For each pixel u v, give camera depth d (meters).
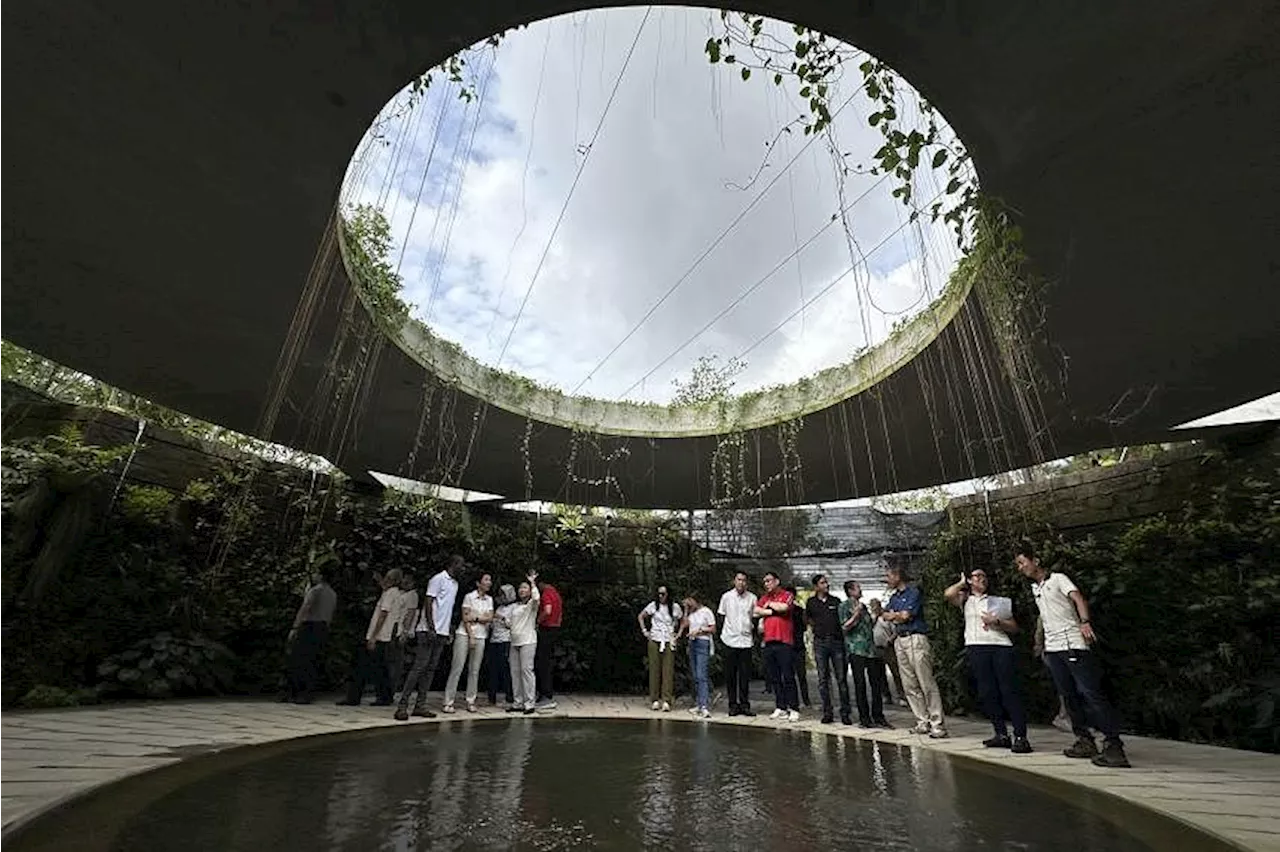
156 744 3.63
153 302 5.23
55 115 3.59
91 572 6.10
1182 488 6.91
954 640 7.73
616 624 10.47
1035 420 6.98
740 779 3.24
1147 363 5.71
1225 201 3.93
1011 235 4.05
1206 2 2.87
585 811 2.52
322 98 3.57
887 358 6.74
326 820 2.26
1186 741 5.45
